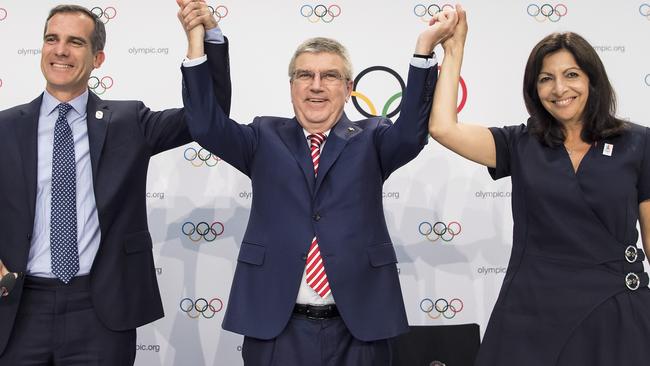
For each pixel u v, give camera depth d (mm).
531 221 2158
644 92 3264
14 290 2283
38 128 2467
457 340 3049
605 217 2068
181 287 3223
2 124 2428
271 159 2355
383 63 3246
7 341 2271
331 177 2309
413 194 3256
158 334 3213
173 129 2541
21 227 2334
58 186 2367
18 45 3232
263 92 3232
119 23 3232
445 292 3244
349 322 2193
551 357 2041
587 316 2023
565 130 2209
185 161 3242
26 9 3236
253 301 2256
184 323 3217
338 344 2234
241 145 2383
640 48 3227
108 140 2453
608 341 2008
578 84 2125
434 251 3246
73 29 2473
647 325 2014
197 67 2236
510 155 2262
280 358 2217
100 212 2355
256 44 3238
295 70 2391
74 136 2455
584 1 3238
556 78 2137
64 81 2443
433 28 2225
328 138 2369
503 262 3244
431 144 3252
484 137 2266
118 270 2385
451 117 2234
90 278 2346
